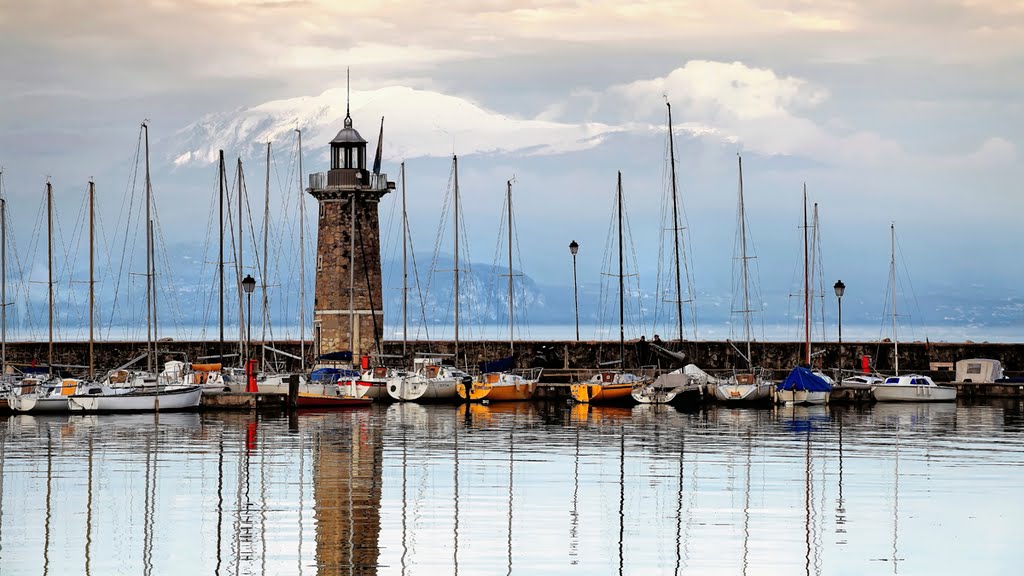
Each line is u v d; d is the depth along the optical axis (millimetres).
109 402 129250
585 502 79812
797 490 84000
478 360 174500
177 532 71438
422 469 92062
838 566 65250
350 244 166000
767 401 144625
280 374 148125
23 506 78125
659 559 66312
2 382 143000
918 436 112812
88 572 63844
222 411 134000
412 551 67562
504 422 124438
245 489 83812
